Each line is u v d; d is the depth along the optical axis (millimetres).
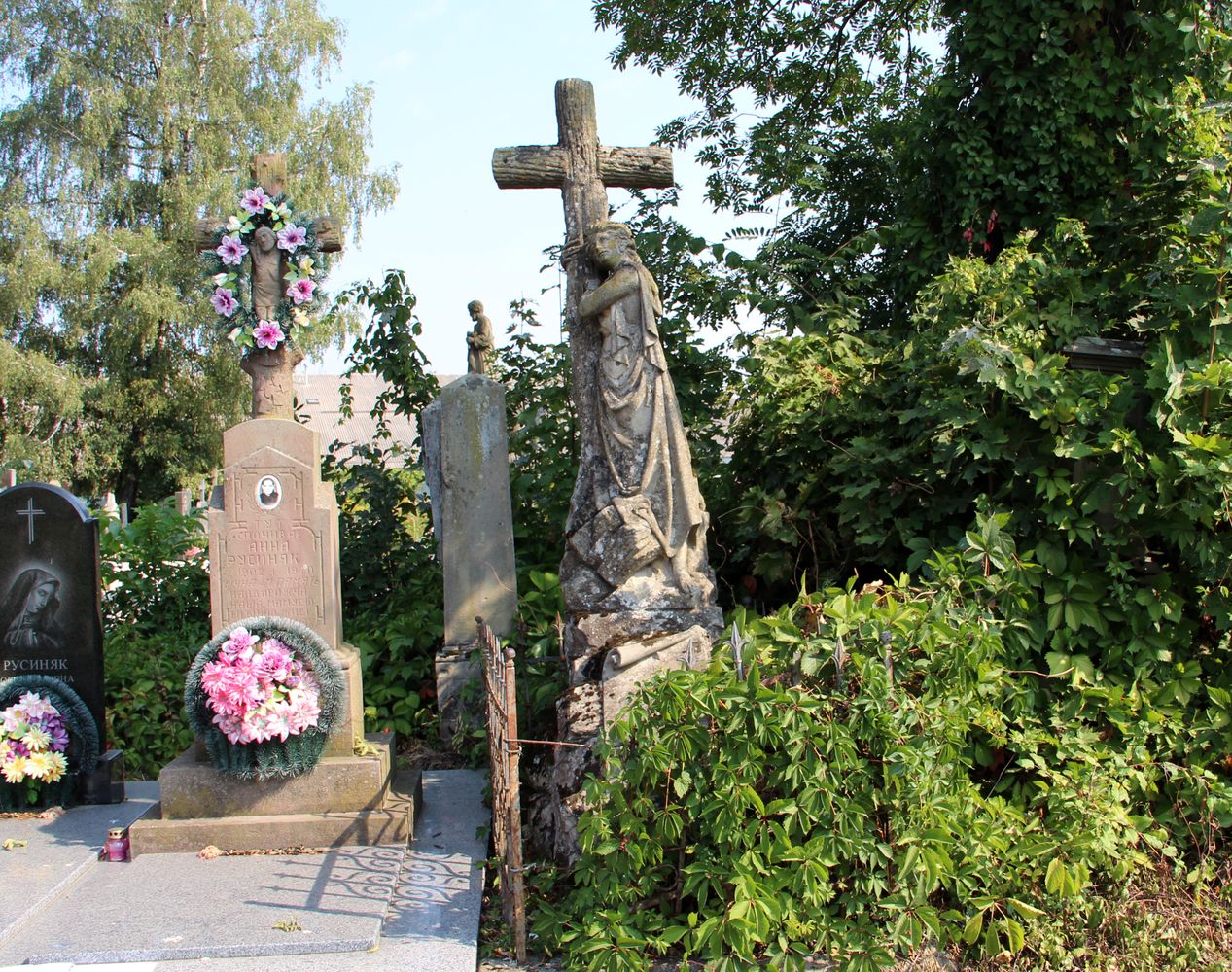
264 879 5059
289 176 25203
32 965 4262
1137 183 7250
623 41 15250
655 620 5469
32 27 25250
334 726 5660
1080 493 5391
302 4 26422
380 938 4508
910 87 14133
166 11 25422
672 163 6336
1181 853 5035
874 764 4293
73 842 5637
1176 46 7309
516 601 7934
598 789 4305
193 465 25781
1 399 24266
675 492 5652
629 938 4137
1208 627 5500
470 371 8625
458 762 7273
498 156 6246
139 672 7895
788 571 7016
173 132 24812
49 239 24453
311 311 6461
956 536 5934
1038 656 5266
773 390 7160
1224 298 5211
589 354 5977
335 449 10469
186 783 5590
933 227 8281
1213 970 4391
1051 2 7328
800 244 9156
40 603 6375
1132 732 4961
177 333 25391
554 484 9016
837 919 4246
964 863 4359
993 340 5508
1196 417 5109
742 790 4145
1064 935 4547
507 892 4648
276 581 5996
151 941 4414
